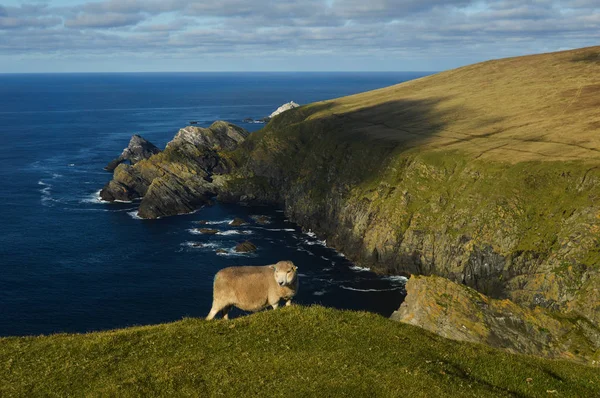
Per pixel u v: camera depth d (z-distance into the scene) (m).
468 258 84.62
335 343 18.09
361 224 102.56
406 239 93.06
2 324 68.19
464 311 39.91
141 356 17.45
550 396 16.73
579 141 102.44
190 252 97.06
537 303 73.12
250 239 107.69
